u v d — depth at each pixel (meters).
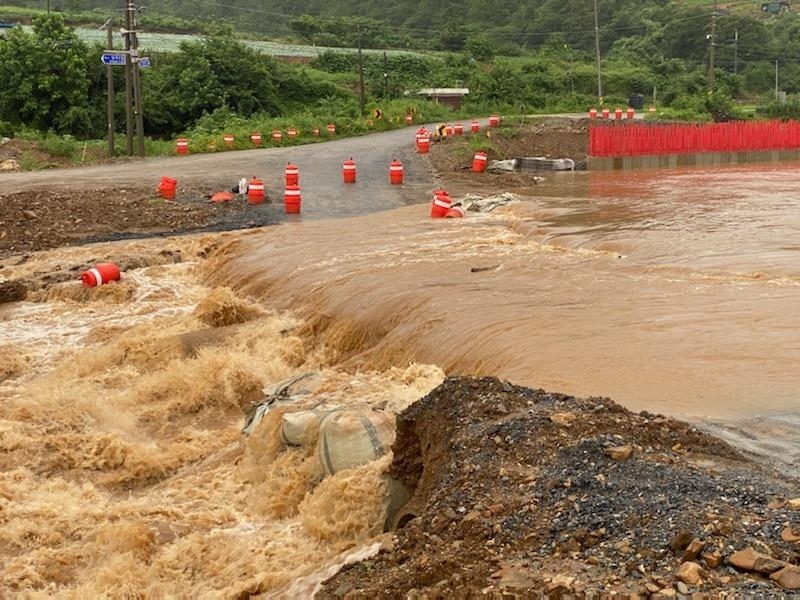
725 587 5.36
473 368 11.48
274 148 43.03
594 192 27.36
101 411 13.38
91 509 9.86
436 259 17.66
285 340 15.04
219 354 14.90
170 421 13.53
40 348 16.20
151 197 26.98
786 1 123.75
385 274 16.48
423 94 71.25
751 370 9.83
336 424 9.13
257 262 19.12
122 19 90.00
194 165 35.12
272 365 14.47
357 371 13.31
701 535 5.79
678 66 94.94
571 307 13.09
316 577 7.16
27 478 11.18
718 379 9.59
